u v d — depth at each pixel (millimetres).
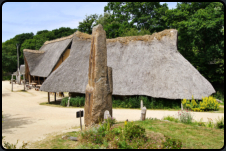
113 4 47531
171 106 17922
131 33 34312
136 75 19062
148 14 40000
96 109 10148
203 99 16734
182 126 9977
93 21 49844
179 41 30297
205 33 26672
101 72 10391
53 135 10008
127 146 7105
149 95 17688
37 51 35562
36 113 15758
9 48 64250
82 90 19250
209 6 28547
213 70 27859
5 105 19625
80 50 23297
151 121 10984
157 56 19891
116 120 12594
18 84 44156
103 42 10578
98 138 7965
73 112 16125
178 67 18781
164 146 6984
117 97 19875
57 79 20391
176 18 30375
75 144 8211
